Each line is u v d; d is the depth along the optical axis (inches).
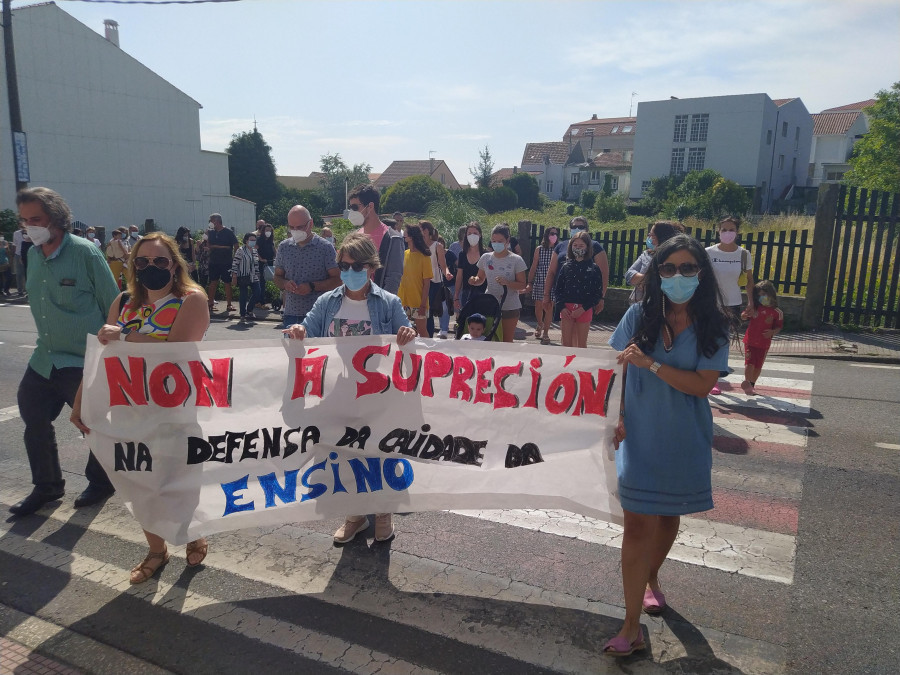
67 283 153.3
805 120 2133.4
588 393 127.6
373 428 135.6
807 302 418.9
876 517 165.2
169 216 1365.7
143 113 1299.2
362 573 139.2
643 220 1425.9
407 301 268.5
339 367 134.5
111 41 1300.4
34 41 1114.1
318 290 199.5
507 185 2114.9
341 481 136.0
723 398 274.7
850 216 409.1
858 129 2284.7
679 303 108.1
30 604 128.3
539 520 164.2
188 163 1392.7
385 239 210.2
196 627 120.8
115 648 115.3
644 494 108.2
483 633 119.0
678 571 139.9
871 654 112.9
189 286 134.3
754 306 269.0
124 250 572.1
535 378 130.1
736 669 109.3
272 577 137.5
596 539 154.6
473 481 134.4
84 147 1205.1
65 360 157.2
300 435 134.0
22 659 112.6
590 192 2069.4
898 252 403.2
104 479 173.3
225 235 526.9
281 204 2123.5
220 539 154.1
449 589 133.3
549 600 129.5
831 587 133.7
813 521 163.2
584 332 265.4
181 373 128.5
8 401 268.8
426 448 135.8
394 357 134.6
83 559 144.8
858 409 258.4
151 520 129.0
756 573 139.1
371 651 114.0
